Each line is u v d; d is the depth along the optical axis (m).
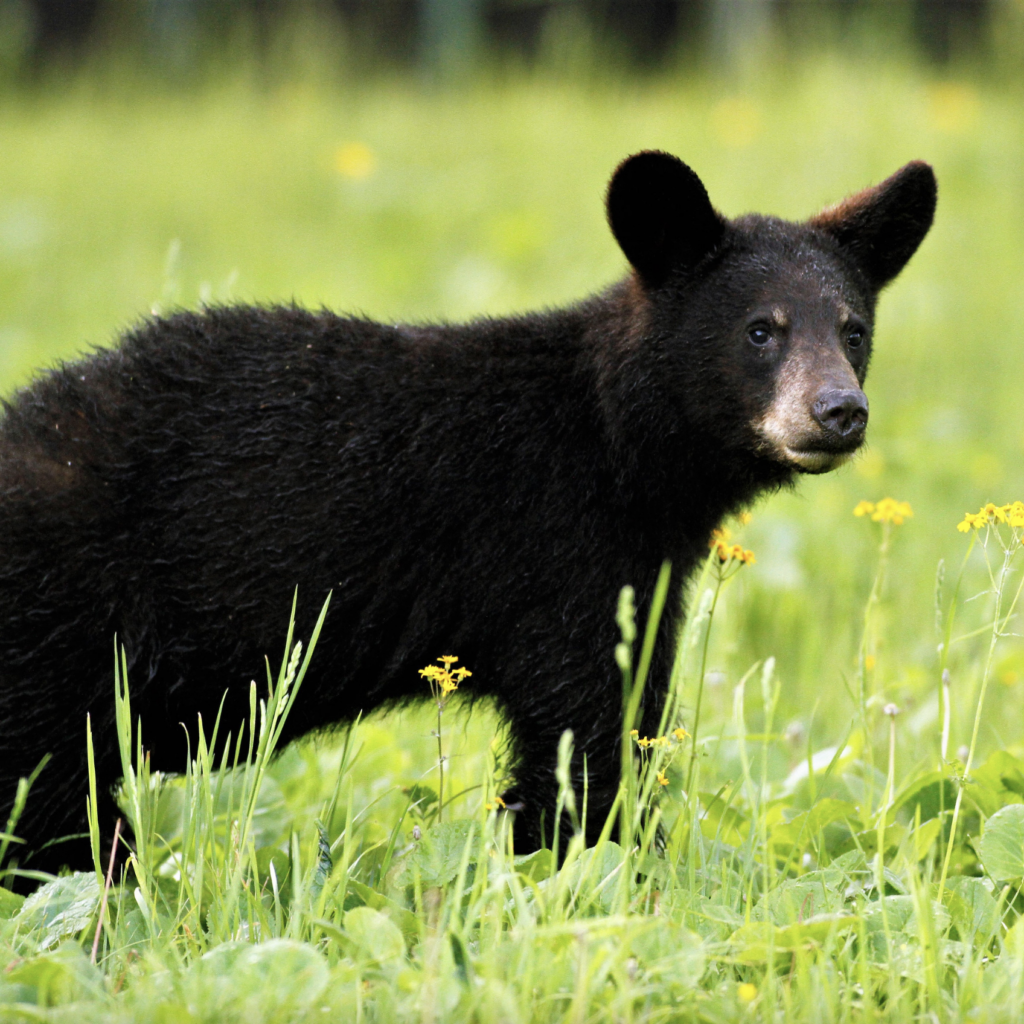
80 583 7.54
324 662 8.07
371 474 8.00
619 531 8.32
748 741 9.45
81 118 35.19
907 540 13.83
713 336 8.51
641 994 5.77
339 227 26.39
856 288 8.95
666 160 8.48
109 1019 5.47
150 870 6.75
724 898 6.84
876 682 9.62
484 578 8.14
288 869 7.38
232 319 8.24
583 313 8.82
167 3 40.03
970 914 6.81
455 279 22.77
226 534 7.78
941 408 18.05
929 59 37.94
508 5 41.31
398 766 9.45
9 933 6.50
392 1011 5.68
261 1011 5.61
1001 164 27.61
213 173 29.77
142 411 7.82
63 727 7.68
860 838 7.74
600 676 8.13
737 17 37.53
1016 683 10.37
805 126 29.73
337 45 38.66
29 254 24.81
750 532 13.88
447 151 30.31
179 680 7.88
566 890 6.45
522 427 8.31
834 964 6.36
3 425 7.80
